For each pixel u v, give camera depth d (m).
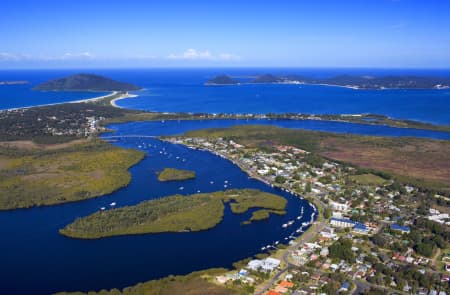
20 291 177.00
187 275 185.75
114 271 192.75
